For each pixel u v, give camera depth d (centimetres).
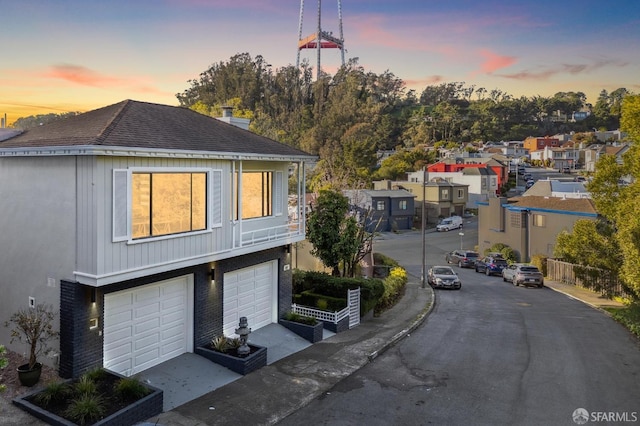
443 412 1108
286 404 1123
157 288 1287
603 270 2859
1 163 1272
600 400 1184
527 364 1451
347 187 5053
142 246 1169
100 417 930
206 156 1299
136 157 1150
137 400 1001
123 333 1202
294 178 4962
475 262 3959
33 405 973
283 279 1739
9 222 1255
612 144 12462
